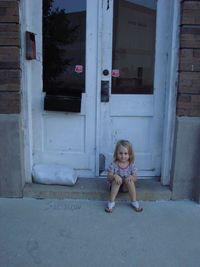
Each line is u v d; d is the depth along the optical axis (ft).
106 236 9.44
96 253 8.65
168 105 11.51
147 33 11.89
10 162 11.32
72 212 10.72
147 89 12.17
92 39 11.76
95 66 11.91
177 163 11.44
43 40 11.83
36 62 11.73
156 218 10.49
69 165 12.55
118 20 11.73
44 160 12.51
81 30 11.80
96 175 12.57
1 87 10.95
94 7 11.59
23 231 9.59
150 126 12.35
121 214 10.69
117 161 11.16
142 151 12.51
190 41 10.80
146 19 11.82
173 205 11.35
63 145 12.48
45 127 12.32
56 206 11.07
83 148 12.52
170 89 11.37
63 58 12.00
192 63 10.93
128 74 12.09
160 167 12.52
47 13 11.70
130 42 11.91
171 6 11.23
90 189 11.69
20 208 10.89
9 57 10.80
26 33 10.96
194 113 11.22
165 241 9.26
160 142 12.39
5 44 10.73
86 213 10.69
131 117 12.30
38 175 11.85
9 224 9.93
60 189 11.64
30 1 11.31
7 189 11.52
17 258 8.39
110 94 12.12
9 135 11.14
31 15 11.42
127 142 11.03
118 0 11.66
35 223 10.02
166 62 11.85
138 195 11.56
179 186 11.63
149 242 9.20
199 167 11.28
